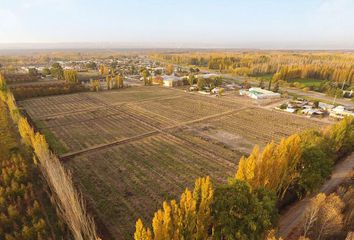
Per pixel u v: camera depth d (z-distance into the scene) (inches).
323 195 1044.5
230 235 880.9
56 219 1190.9
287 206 1305.4
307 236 1049.5
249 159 1053.2
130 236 1105.4
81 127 2581.2
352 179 1541.6
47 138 2249.0
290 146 1216.2
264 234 912.3
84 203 1306.6
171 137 2332.7
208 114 3164.4
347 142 1834.4
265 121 2915.8
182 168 1736.0
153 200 1369.3
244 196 942.4
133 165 1765.5
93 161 1818.4
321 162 1318.9
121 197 1387.8
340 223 978.7
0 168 1558.8
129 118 2933.1
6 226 1128.8
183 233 844.6
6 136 2170.3
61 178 1153.4
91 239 913.5
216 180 1590.8
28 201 1289.4
